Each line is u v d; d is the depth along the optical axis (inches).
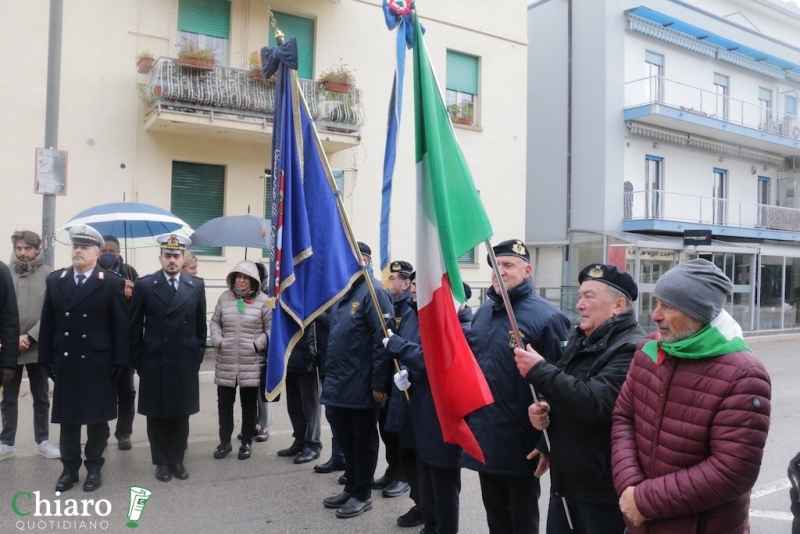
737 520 89.3
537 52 779.4
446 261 126.2
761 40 856.3
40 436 230.7
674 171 771.4
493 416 132.0
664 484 89.1
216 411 305.1
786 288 818.2
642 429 96.4
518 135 619.2
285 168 170.2
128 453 239.6
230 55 471.5
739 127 780.0
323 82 482.3
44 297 217.2
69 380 195.3
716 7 854.5
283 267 167.8
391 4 137.5
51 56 314.5
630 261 653.3
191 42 455.2
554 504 118.9
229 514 183.9
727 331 90.9
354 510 182.4
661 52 755.4
